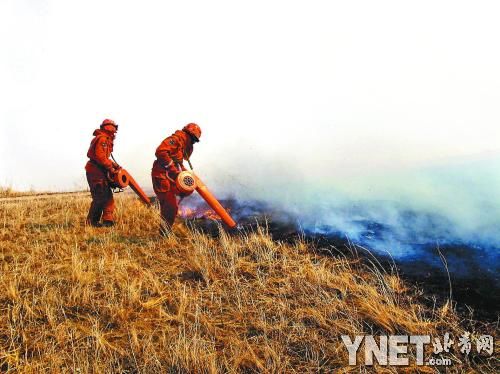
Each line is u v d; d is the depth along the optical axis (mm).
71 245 4844
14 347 2984
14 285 3699
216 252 4496
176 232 5379
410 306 3312
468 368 2664
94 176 5664
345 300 3453
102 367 2785
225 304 3553
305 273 3914
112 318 3299
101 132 5738
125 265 4250
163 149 5176
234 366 2754
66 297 3615
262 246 4660
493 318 3064
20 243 5043
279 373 2723
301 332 3102
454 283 3570
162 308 3498
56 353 2947
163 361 2852
